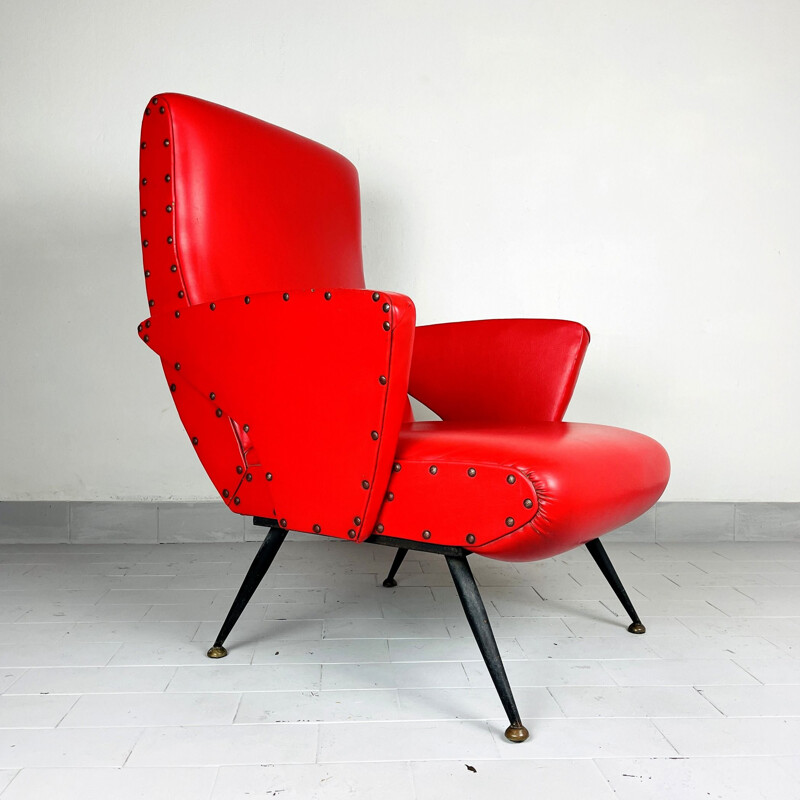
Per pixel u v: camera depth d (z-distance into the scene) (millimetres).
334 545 2451
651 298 2547
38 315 2451
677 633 1653
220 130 1509
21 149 2434
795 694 1339
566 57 2512
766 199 2557
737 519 2568
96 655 1503
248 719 1231
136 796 1005
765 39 2545
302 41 2471
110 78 2439
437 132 2498
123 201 2453
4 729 1188
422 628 1677
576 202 2523
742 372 2570
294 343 1266
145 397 2477
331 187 1790
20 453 2459
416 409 2553
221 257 1469
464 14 2492
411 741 1162
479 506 1122
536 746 1147
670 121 2533
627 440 1376
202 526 2484
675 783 1046
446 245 2512
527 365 1715
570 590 1979
